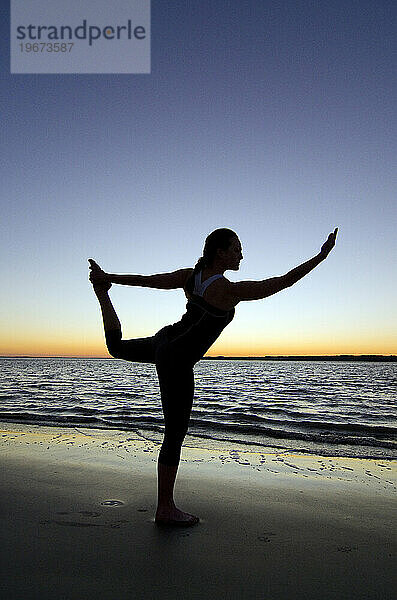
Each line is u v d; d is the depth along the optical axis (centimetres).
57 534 265
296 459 542
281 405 1631
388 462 538
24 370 5897
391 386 3036
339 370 7156
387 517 314
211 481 410
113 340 286
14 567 217
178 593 194
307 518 309
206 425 900
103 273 284
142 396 1838
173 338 268
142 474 424
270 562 232
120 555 235
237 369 7712
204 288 262
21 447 576
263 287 239
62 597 187
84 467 454
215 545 254
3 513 305
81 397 1753
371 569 225
